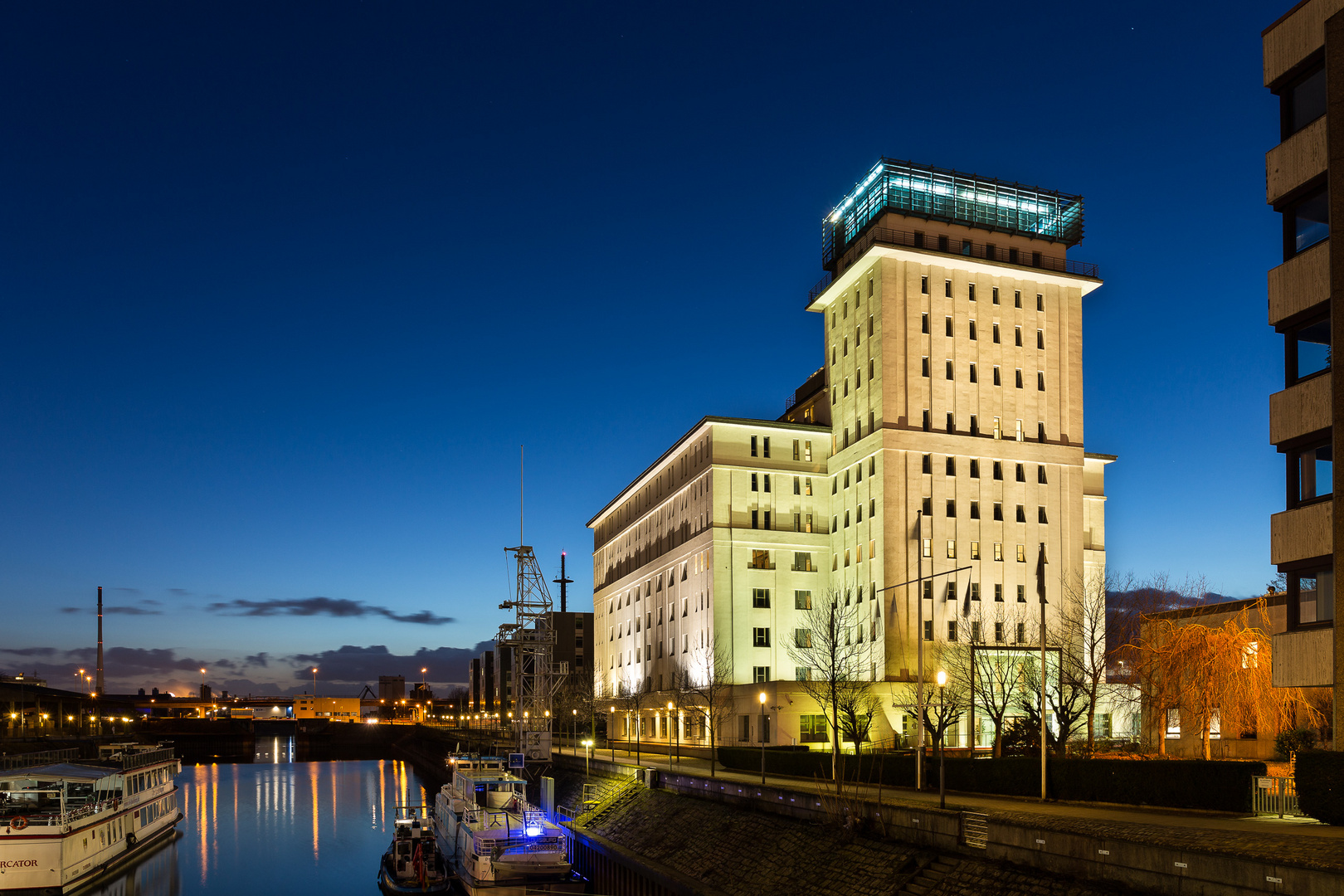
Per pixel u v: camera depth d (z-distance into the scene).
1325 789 32.66
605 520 167.25
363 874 75.81
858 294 114.25
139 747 103.06
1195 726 58.50
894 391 106.44
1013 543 106.88
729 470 115.25
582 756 97.50
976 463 107.50
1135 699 67.62
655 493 138.75
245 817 108.88
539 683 121.81
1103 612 78.38
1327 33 38.91
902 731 93.69
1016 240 114.00
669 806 62.59
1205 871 26.83
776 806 50.72
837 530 114.62
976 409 108.75
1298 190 40.50
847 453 113.06
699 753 98.50
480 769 81.75
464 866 68.50
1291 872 24.56
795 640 113.38
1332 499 37.69
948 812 37.97
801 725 94.81
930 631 101.88
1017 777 47.28
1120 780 41.69
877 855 40.78
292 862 80.50
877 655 102.19
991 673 84.06
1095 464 125.31
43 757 105.75
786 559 114.75
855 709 87.62
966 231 112.44
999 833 35.00
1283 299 40.81
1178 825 33.16
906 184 111.62
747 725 101.56
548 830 68.50
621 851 59.69
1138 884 29.00
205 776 171.88
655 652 134.12
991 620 103.19
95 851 69.56
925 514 104.94
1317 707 50.47
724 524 113.69
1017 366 111.06
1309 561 38.72
